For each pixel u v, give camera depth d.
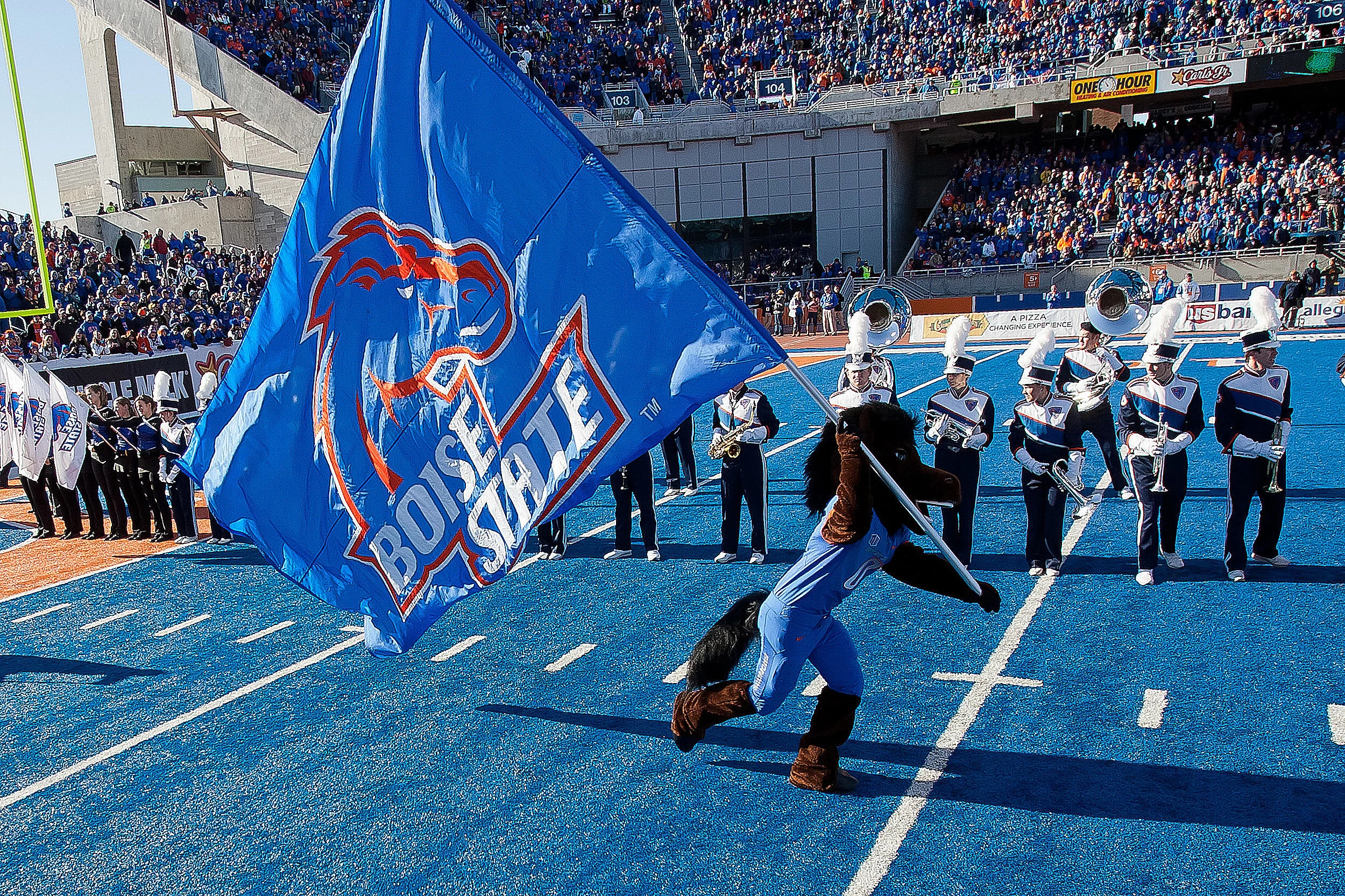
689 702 4.40
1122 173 30.05
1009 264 30.06
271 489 4.86
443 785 4.55
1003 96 30.75
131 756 5.05
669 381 3.86
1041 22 32.06
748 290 33.12
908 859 3.79
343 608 4.83
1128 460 6.75
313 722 5.32
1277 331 6.39
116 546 9.94
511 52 33.12
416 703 5.49
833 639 4.19
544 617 6.79
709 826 4.09
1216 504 8.60
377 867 3.93
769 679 4.11
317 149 4.68
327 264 4.67
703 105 34.41
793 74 34.06
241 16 32.84
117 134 34.69
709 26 36.97
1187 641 5.66
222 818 4.38
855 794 4.28
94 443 10.07
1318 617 5.87
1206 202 28.08
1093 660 5.48
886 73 33.81
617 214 3.98
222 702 5.67
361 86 4.54
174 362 19.23
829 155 33.34
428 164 4.33
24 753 5.17
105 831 4.33
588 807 4.29
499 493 4.31
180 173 36.50
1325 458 9.97
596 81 35.19
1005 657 5.61
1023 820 4.01
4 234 22.52
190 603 7.66
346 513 4.74
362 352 4.62
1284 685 5.03
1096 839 3.85
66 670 6.36
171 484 9.61
